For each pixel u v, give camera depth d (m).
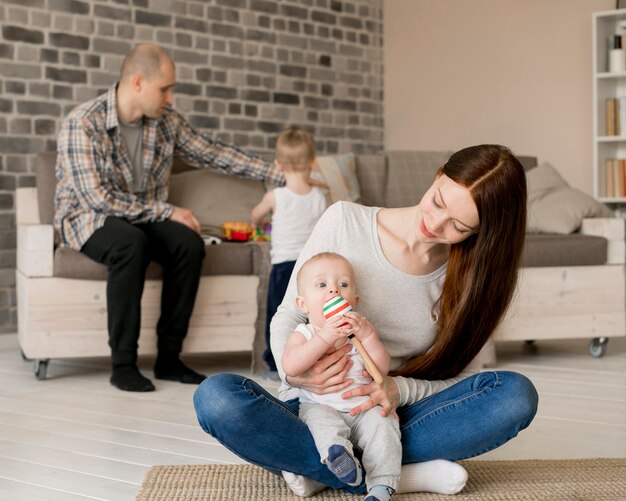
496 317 1.70
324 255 1.67
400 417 1.74
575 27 5.20
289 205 3.29
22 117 4.22
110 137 3.31
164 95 3.31
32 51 4.25
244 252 3.41
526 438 2.36
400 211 1.75
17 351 4.04
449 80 5.71
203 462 2.10
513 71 5.46
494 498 1.76
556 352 3.94
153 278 3.34
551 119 5.32
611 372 3.40
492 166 1.58
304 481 1.73
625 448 2.25
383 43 5.94
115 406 2.78
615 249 3.79
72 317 3.27
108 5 4.49
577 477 1.94
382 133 5.94
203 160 3.65
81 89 4.41
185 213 3.34
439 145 5.77
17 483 1.93
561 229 3.88
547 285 3.67
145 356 3.87
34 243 3.22
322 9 5.48
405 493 1.78
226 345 3.42
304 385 1.64
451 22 5.69
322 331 1.57
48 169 3.53
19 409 2.73
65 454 2.18
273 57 5.21
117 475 2.00
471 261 1.66
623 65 4.80
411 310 1.73
